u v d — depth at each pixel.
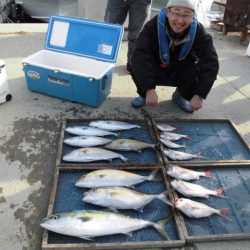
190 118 2.49
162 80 2.47
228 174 1.96
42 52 2.77
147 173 1.91
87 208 1.66
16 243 1.49
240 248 1.54
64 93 2.55
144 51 2.18
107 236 1.52
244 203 1.77
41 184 1.81
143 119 2.37
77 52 2.74
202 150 2.14
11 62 3.14
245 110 2.68
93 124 2.25
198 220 1.65
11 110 2.42
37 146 2.09
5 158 1.97
